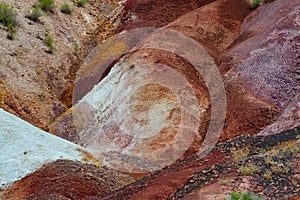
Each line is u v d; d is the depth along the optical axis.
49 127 19.75
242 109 15.21
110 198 10.02
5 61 22.52
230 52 18.50
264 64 16.44
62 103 23.03
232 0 22.58
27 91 21.80
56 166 13.76
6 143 14.87
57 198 11.65
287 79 15.62
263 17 20.66
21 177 13.39
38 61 24.02
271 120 14.44
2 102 20.30
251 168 7.98
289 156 8.40
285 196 6.92
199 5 24.23
